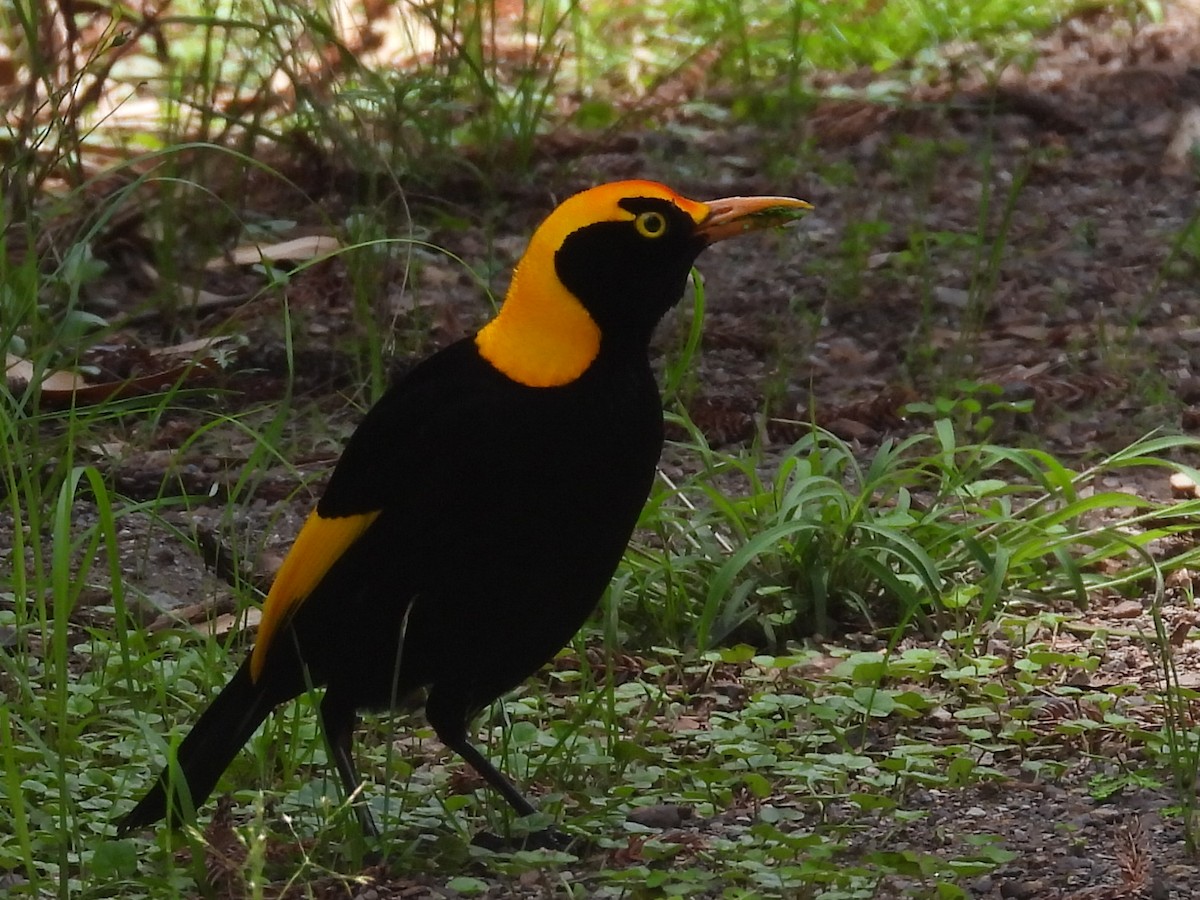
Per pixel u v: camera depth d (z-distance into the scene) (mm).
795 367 14523
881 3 23406
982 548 10281
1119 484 12367
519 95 20266
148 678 9406
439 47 18797
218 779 7906
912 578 10594
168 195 15586
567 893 7332
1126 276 16047
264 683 7914
